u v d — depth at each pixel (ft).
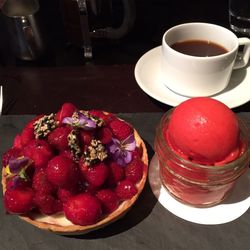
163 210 0.85
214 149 0.71
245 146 0.75
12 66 1.31
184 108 0.73
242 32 1.37
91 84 1.18
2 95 1.15
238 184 0.88
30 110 1.10
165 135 0.79
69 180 0.75
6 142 1.00
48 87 1.18
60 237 0.82
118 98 1.13
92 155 0.77
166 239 0.80
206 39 1.10
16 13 1.28
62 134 0.79
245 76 1.11
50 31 1.45
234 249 0.78
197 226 0.82
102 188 0.81
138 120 1.04
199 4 1.53
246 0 1.40
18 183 0.76
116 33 1.33
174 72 1.02
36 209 0.79
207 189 0.78
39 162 0.78
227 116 0.71
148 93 1.05
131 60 1.30
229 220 0.83
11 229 0.83
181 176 0.76
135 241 0.80
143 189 0.88
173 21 1.45
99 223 0.76
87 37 1.30
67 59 1.32
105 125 0.86
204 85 1.02
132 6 1.28
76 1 1.22
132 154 0.84
